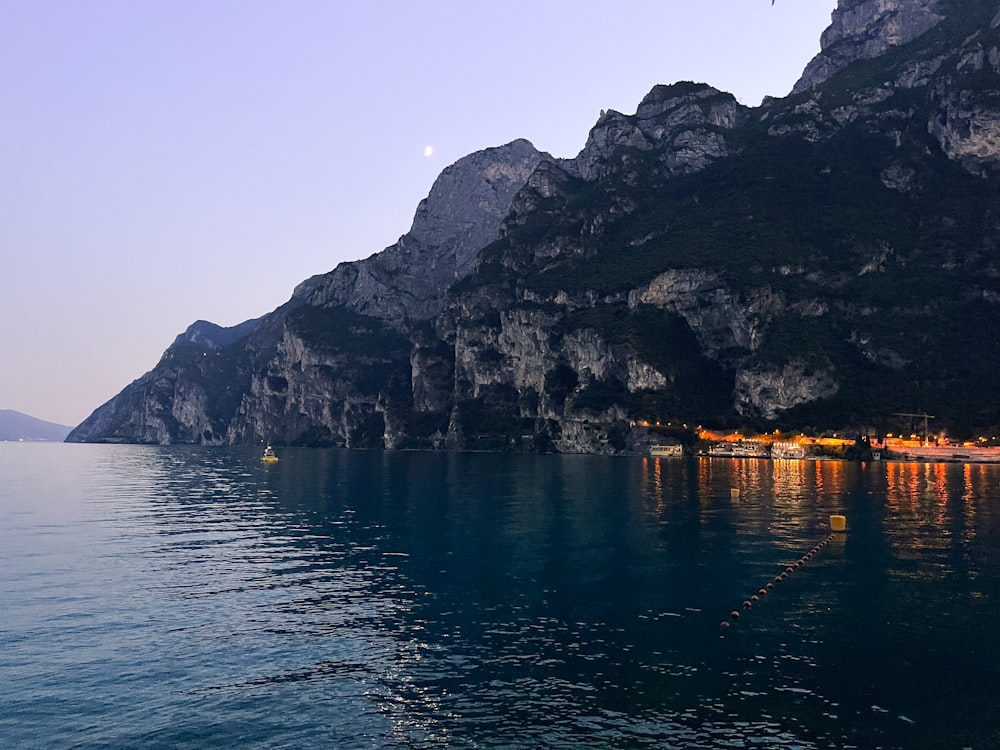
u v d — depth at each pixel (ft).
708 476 483.92
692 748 86.28
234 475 532.73
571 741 87.81
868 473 507.30
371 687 103.04
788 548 201.46
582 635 125.29
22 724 91.76
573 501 323.98
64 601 145.89
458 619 134.31
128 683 104.06
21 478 513.86
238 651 116.98
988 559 186.29
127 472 589.73
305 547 205.87
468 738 88.58
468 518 265.13
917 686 103.40
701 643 121.08
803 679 106.01
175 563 183.62
